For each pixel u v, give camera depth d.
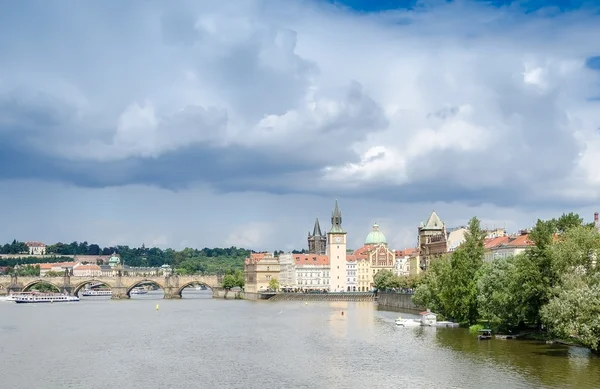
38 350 173.62
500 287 183.50
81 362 153.38
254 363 149.75
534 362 140.38
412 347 169.00
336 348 171.00
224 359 156.12
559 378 124.50
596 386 118.25
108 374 138.38
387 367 140.75
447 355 153.38
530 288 165.00
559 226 185.00
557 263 160.62
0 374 138.88
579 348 157.88
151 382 129.88
